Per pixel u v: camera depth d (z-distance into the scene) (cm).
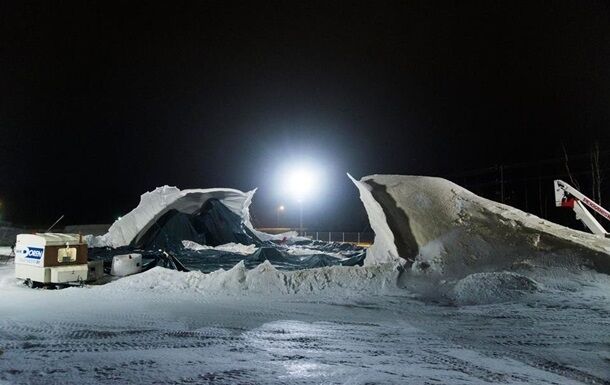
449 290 1212
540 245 1380
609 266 1255
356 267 1340
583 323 937
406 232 1532
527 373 680
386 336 873
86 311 1061
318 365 709
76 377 646
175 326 935
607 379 659
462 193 1694
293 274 1304
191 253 2238
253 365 706
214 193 2845
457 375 670
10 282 1457
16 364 700
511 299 1119
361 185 1781
